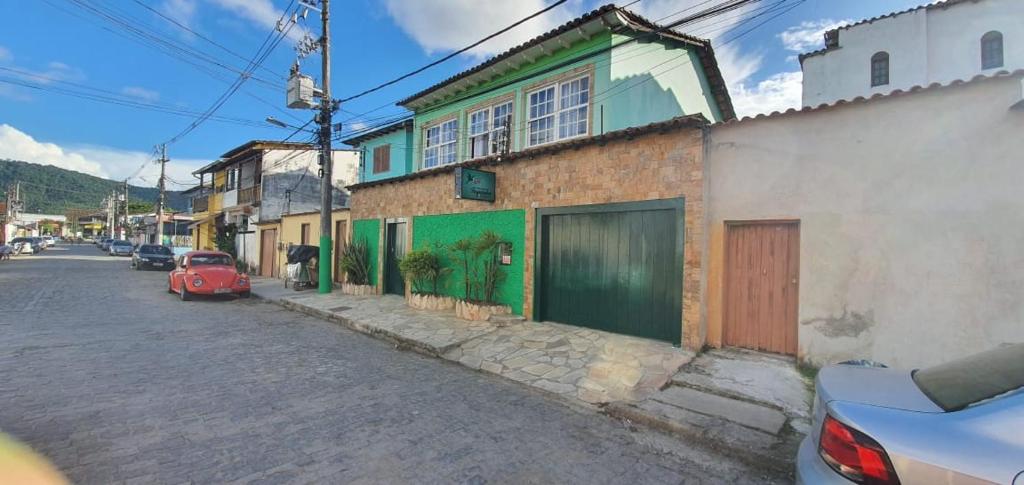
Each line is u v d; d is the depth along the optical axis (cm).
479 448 397
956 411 205
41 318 966
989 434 187
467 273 1003
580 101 1105
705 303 656
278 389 539
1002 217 459
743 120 618
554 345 725
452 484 333
